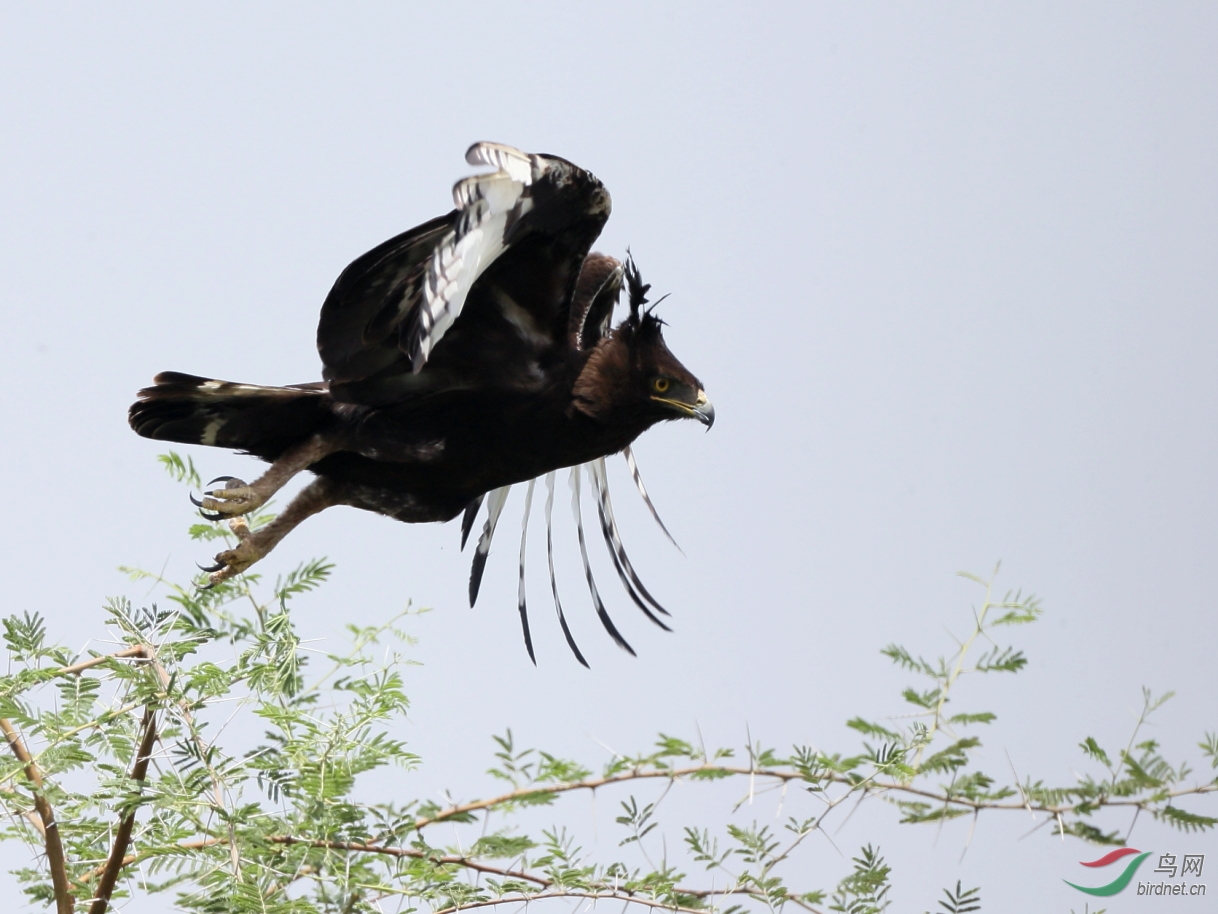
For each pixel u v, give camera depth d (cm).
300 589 999
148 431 1049
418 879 823
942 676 971
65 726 829
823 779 905
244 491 1014
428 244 911
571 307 1100
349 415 1058
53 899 866
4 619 862
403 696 836
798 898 877
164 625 879
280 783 812
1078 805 924
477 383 1049
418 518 1122
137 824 841
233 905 762
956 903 900
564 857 880
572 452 1094
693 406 1079
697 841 898
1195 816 910
